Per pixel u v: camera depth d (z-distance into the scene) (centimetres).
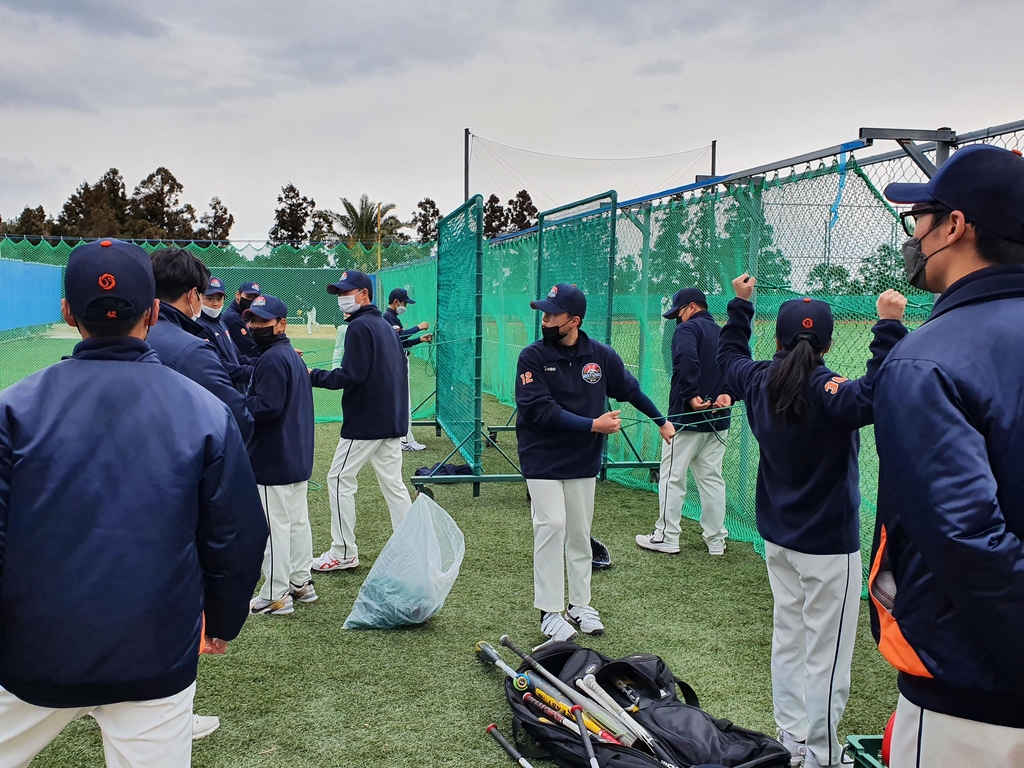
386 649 359
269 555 393
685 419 488
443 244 898
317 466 759
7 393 161
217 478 169
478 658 350
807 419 245
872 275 394
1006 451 125
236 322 609
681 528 570
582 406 364
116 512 157
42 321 2119
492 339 1244
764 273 483
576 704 279
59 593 155
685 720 268
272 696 313
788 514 258
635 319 703
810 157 404
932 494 124
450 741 281
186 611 167
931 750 138
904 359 136
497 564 482
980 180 135
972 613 122
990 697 129
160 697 165
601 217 632
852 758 254
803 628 271
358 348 444
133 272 168
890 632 143
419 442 898
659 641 371
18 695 159
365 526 562
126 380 165
